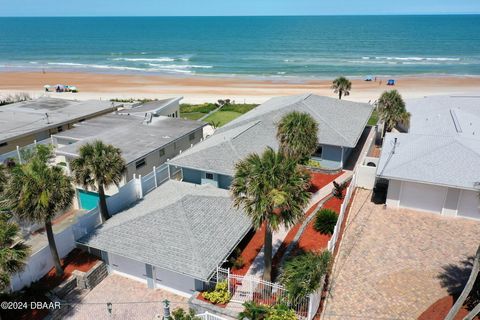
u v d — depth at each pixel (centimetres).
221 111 6241
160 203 2278
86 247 2208
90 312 1866
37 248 2427
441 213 2544
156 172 2825
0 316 1728
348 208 2652
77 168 2170
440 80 9394
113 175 2197
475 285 1684
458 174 2439
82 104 4866
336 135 3353
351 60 13250
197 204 2198
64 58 15038
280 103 4159
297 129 2614
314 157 3456
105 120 3969
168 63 13438
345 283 1898
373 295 1816
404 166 2584
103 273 2109
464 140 2844
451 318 1499
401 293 1825
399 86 8725
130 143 3206
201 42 19562
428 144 2847
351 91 8212
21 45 19350
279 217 1602
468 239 2256
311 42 18725
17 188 1794
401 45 17088
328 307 1741
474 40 18450
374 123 4925
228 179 2770
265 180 1576
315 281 1611
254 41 19550
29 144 3772
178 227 2012
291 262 1761
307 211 2584
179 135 3444
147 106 4578
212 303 1766
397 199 2630
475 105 4334
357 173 2956
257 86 9112
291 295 1591
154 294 1992
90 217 2278
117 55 15688
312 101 3994
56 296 1892
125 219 2189
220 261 1867
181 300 1939
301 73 10938
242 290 1825
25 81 10181
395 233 2334
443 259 2073
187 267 1806
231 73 11206
